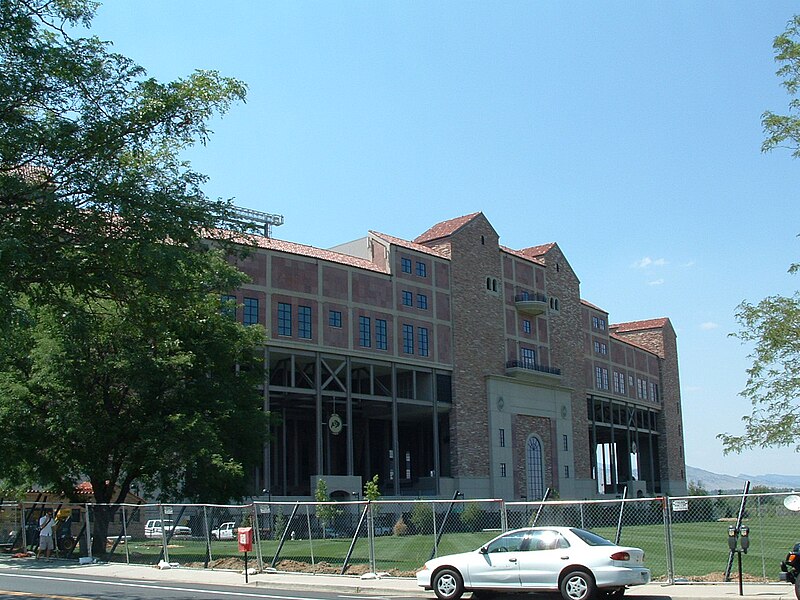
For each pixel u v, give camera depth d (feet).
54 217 58.13
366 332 224.12
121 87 62.64
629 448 350.64
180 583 84.33
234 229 68.59
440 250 257.75
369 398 222.48
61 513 118.93
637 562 63.16
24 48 58.18
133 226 60.75
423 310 242.17
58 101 61.05
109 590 75.36
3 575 92.17
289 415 251.19
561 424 290.15
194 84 64.28
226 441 126.52
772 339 68.90
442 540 140.05
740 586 64.49
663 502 74.49
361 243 247.09
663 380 388.16
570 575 62.69
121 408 122.21
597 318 336.90
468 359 253.85
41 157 59.82
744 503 69.77
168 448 115.75
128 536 109.29
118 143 61.67
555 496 277.44
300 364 219.41
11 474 121.60
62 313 70.85
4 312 55.11
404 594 72.38
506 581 65.05
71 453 119.24
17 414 114.21
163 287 62.80
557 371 289.94
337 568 90.48
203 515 104.42
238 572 92.07
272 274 204.85
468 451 247.09
